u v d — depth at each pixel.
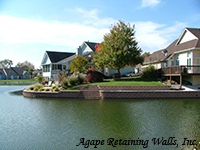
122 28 32.47
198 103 18.39
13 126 11.98
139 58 32.59
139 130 10.91
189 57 25.86
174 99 20.98
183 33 30.36
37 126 11.90
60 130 11.09
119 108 16.56
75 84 29.25
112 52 31.02
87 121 12.70
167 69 27.59
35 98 23.83
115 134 10.38
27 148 8.85
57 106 17.98
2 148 8.88
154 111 15.23
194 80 25.70
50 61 43.25
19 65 136.25
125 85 24.88
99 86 25.62
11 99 23.14
